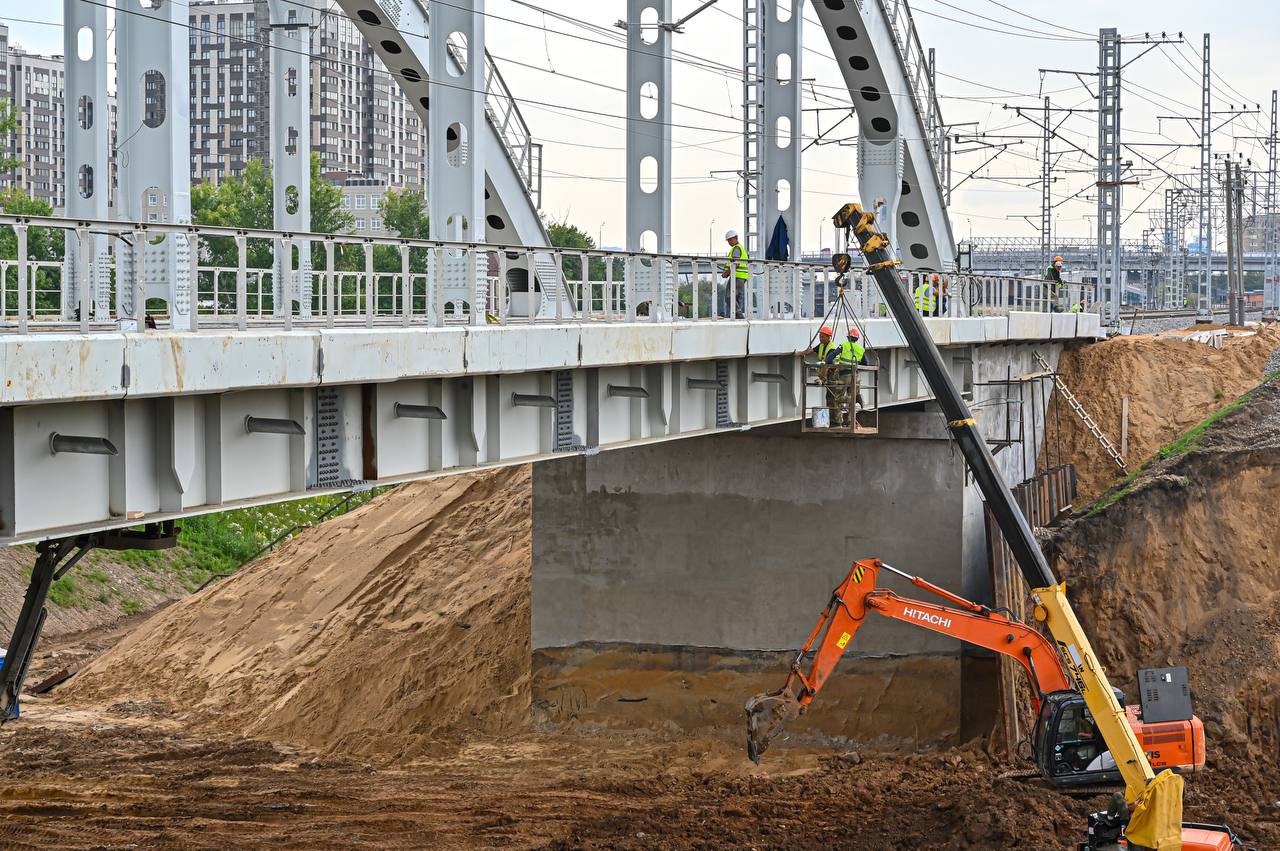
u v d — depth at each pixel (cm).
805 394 2367
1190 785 2536
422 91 3016
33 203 6347
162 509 1384
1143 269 12194
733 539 3077
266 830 2364
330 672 3391
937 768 2703
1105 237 5362
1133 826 1800
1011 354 3778
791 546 3036
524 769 2864
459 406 1811
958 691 2875
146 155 1633
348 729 3173
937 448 2945
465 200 2497
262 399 1494
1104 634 3169
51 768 2881
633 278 2062
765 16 3344
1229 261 6106
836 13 3434
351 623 3625
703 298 4291
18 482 1224
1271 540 3253
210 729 3303
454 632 3450
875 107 3656
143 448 1365
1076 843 2095
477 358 1677
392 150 15788
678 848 2192
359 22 2809
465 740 3094
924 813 2347
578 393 2042
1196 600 3177
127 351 1208
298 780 2780
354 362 1479
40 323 1588
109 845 2266
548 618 3191
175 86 1623
